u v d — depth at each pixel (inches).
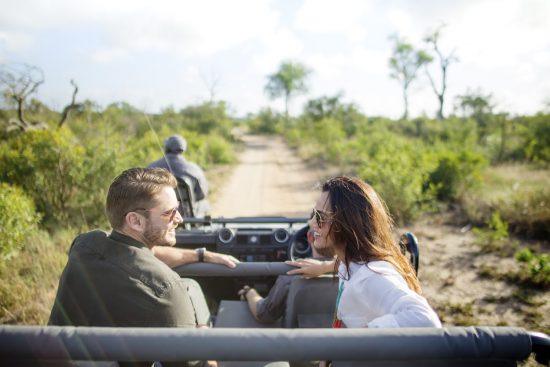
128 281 58.2
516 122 636.1
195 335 38.2
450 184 349.1
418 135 1150.3
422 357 37.9
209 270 90.4
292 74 2532.0
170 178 65.2
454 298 169.8
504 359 39.2
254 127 2039.9
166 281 59.8
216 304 124.0
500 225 240.1
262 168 665.0
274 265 90.7
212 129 1194.6
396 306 46.0
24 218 200.2
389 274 49.7
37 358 38.2
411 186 301.4
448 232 263.1
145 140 566.6
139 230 62.4
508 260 210.4
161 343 37.8
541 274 179.5
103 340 38.1
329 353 37.7
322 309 84.7
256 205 386.6
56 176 273.0
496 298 168.4
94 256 60.0
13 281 163.6
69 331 38.7
